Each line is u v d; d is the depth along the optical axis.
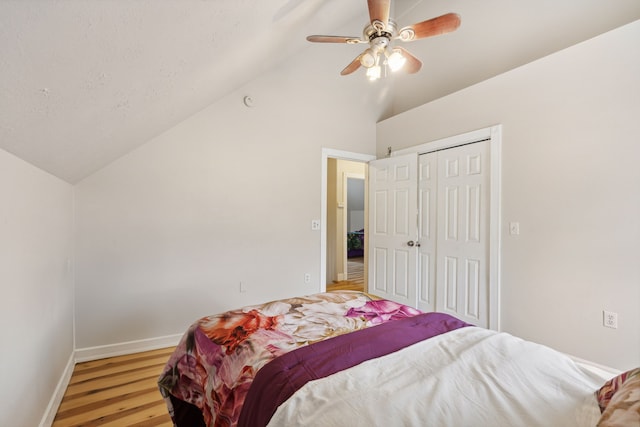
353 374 0.98
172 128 2.65
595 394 0.82
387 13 1.88
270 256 3.17
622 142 1.97
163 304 2.62
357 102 3.84
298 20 2.22
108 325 2.41
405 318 1.55
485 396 0.85
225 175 2.91
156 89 1.45
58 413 1.71
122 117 1.49
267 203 3.15
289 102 3.30
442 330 1.39
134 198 2.50
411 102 3.96
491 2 3.11
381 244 3.85
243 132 3.01
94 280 2.36
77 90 0.94
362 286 4.93
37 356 1.41
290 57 3.30
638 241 1.91
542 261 2.37
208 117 2.82
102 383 2.02
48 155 1.34
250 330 1.41
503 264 2.62
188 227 2.73
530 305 2.44
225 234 2.91
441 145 3.17
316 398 0.85
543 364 1.03
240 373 1.11
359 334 1.31
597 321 2.07
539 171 2.39
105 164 2.31
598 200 2.08
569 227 2.22
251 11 1.40
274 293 3.20
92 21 0.69
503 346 1.17
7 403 1.07
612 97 2.02
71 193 2.21
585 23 2.49
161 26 0.93
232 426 1.00
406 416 0.77
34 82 0.75
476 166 2.86
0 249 1.02
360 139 3.88
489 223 2.74
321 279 3.51
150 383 2.03
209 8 1.06
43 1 0.54
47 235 1.58
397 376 0.97
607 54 2.04
